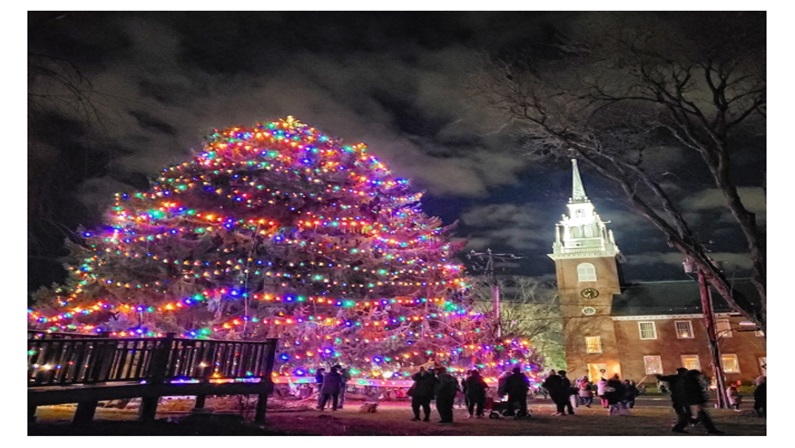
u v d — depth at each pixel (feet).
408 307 70.95
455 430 36.70
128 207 64.85
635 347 153.69
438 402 40.45
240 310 63.41
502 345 73.36
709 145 45.39
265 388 35.37
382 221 76.69
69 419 33.45
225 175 69.26
